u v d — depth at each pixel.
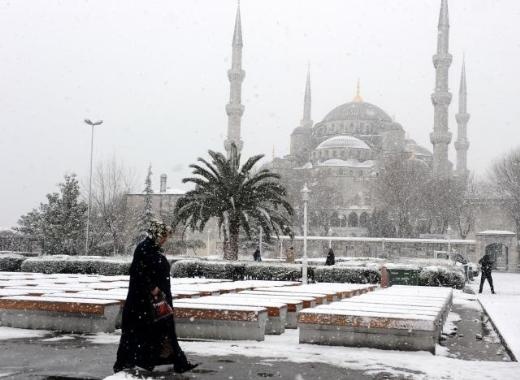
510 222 85.44
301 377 6.85
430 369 7.57
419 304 11.98
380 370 7.41
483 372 7.47
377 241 69.38
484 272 27.92
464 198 90.56
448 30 122.81
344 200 131.38
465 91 145.88
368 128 164.25
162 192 83.25
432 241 65.38
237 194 36.38
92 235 56.19
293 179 119.19
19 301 10.65
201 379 6.57
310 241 73.56
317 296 13.61
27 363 7.35
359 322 9.49
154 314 6.81
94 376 6.63
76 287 14.57
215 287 16.48
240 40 128.25
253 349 8.77
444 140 118.81
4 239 61.19
